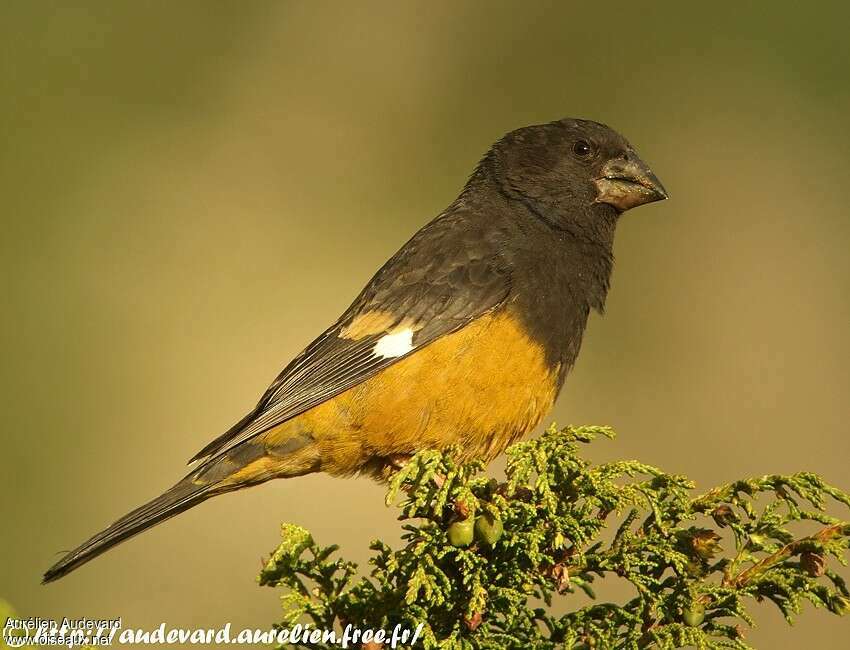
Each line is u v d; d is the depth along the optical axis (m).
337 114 15.95
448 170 15.72
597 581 11.53
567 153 9.05
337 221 15.40
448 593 6.24
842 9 15.98
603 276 9.00
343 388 8.06
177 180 15.38
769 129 15.48
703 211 14.80
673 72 15.98
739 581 6.32
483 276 8.30
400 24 16.39
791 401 13.47
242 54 16.22
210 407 14.00
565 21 16.28
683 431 13.46
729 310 14.15
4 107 15.40
